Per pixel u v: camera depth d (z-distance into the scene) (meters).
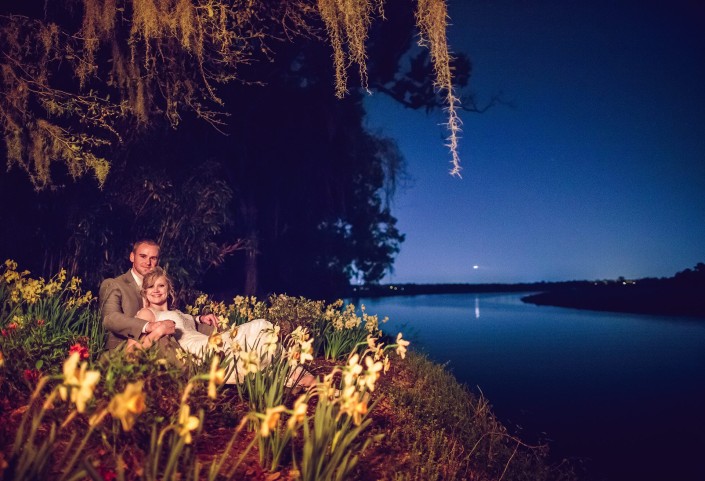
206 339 4.37
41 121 6.37
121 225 9.19
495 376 10.03
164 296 4.63
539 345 15.22
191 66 7.67
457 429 4.83
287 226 15.93
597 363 12.04
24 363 3.56
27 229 8.13
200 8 6.14
